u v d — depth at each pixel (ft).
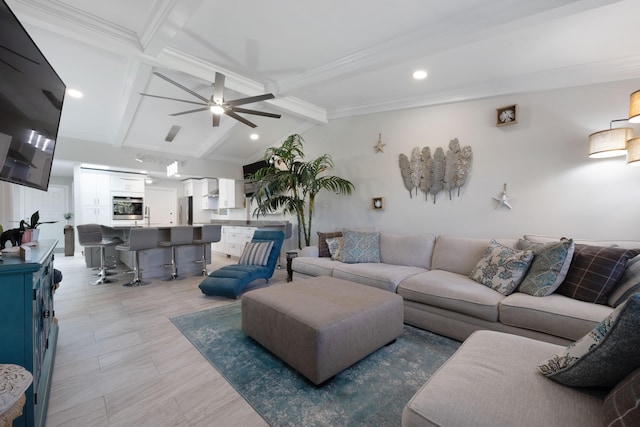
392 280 9.18
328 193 16.11
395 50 8.81
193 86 11.93
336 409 5.12
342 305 6.78
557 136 9.36
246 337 8.03
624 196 8.27
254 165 21.16
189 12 7.11
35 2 7.18
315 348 5.59
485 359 3.98
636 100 7.02
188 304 10.83
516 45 8.34
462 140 11.33
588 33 7.57
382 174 13.76
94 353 7.07
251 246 13.80
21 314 3.92
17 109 5.01
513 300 6.92
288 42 9.02
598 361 3.00
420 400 3.25
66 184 25.99
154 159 18.86
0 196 6.80
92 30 8.04
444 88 11.41
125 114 13.17
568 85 9.14
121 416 4.93
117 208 22.54
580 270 6.80
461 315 7.71
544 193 9.56
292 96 13.56
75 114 13.98
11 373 3.27
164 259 15.79
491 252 8.67
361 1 7.16
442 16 7.61
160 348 7.36
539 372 3.63
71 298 11.55
